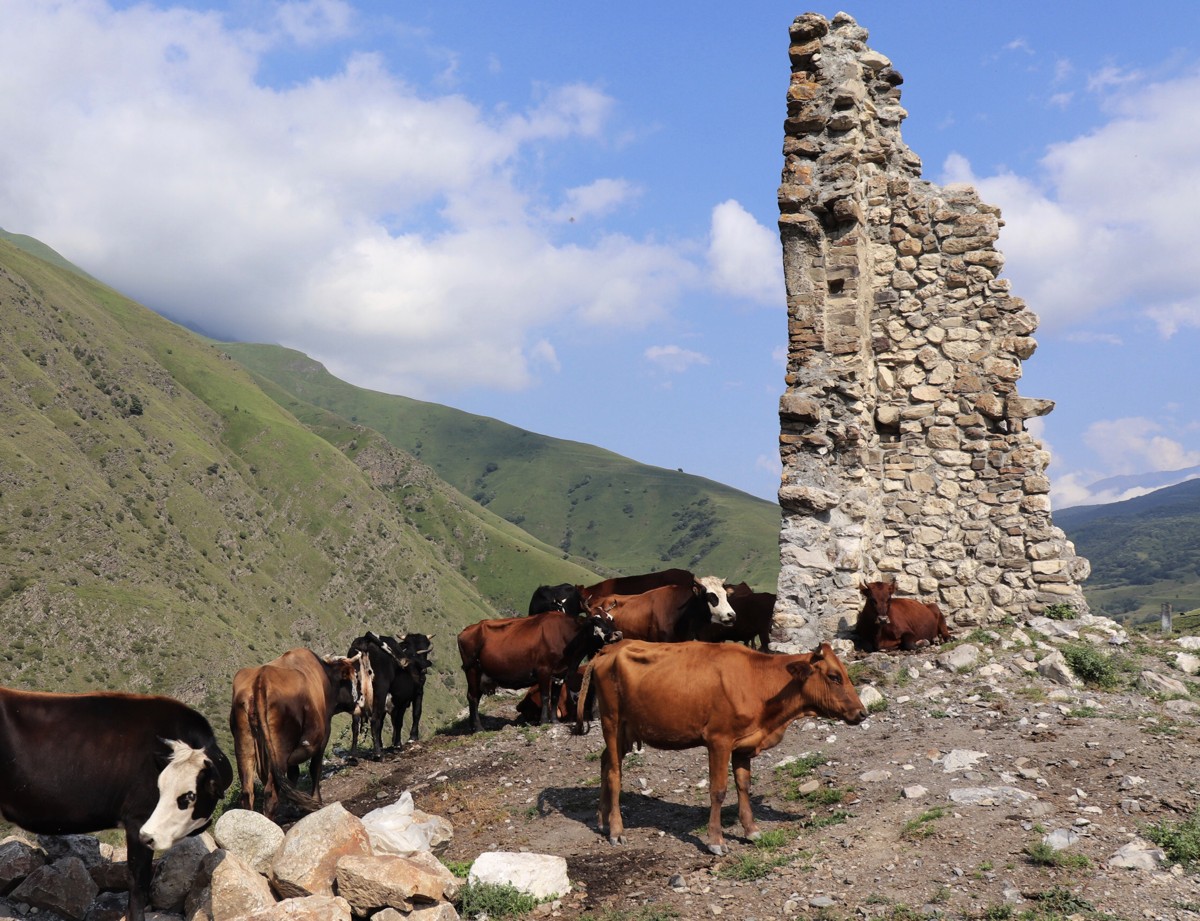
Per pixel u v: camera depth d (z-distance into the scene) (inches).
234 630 5275.6
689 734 363.6
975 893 289.1
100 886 344.8
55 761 308.2
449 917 305.0
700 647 372.8
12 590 4402.1
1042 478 653.9
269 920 288.4
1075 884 288.4
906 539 672.4
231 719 419.8
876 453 675.4
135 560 5319.9
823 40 685.3
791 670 354.3
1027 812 341.4
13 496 5113.2
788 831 360.2
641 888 327.6
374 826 352.5
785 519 647.1
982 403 666.2
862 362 653.9
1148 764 381.4
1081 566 644.1
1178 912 270.1
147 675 4357.8
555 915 316.8
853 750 442.9
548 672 594.6
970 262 678.5
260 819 353.1
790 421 655.1
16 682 3932.1
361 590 7765.8
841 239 663.1
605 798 387.2
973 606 652.7
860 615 603.5
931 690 514.6
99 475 6176.2
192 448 7859.3
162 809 297.7
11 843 345.7
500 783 478.3
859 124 676.7
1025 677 527.2
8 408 6003.9
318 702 445.7
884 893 295.9
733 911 299.0
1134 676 530.0
